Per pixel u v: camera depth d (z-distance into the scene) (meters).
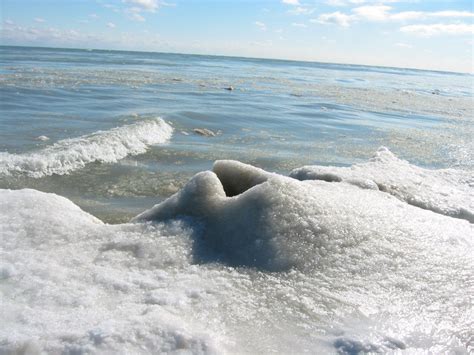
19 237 2.88
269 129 10.58
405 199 4.52
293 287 2.42
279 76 36.72
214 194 3.28
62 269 2.52
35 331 1.87
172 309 2.15
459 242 3.04
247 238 2.84
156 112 11.02
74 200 4.98
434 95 28.03
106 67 29.17
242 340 1.95
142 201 5.14
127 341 1.82
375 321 2.12
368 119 13.81
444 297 2.34
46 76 17.77
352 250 2.76
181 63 49.19
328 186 4.06
